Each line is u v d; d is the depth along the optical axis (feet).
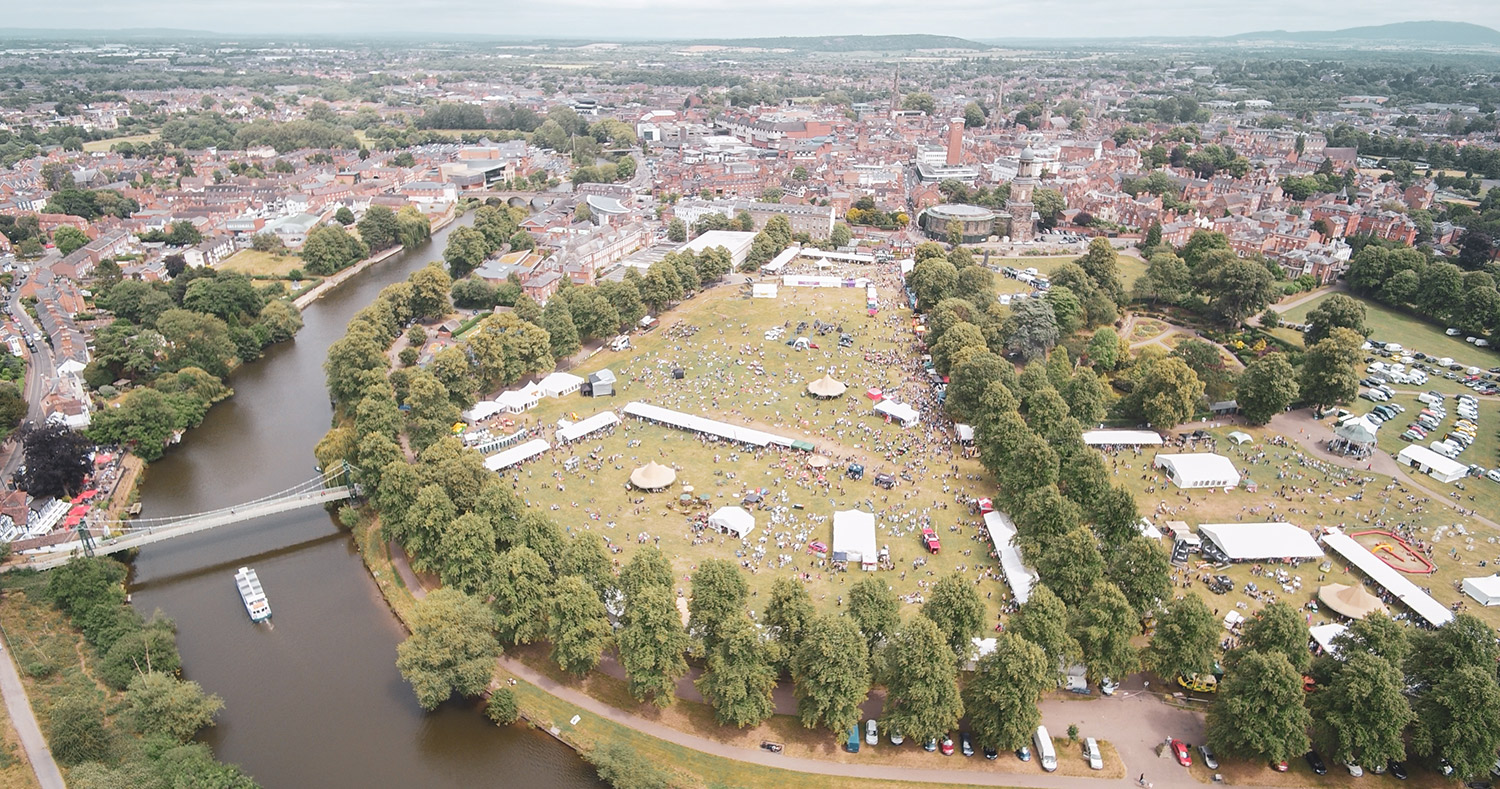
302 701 475.72
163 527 597.11
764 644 429.79
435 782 425.28
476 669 450.71
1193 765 413.59
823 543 571.69
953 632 434.71
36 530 602.44
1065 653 432.25
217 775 395.34
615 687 468.75
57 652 485.56
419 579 567.18
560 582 461.37
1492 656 406.62
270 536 636.48
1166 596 479.00
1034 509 533.96
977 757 419.13
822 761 418.72
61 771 400.47
